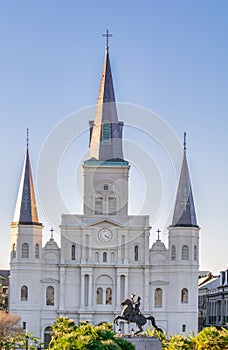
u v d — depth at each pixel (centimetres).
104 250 10275
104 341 3625
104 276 10262
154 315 10150
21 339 8381
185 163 10469
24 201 10288
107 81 10725
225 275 12506
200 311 14125
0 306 12212
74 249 10288
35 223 10219
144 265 10225
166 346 6091
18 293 10056
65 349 3481
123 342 3897
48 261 10219
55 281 10181
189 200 10356
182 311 10119
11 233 10281
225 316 12088
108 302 10219
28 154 10519
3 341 8050
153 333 6141
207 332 5694
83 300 10144
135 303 5356
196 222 10344
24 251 10150
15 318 8500
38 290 10131
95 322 10150
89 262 10206
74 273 10250
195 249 10269
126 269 10219
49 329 10106
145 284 10212
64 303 10156
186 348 5891
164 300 10194
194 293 10169
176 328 10094
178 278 10162
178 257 10188
